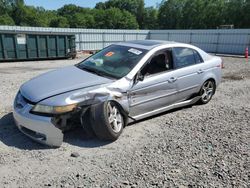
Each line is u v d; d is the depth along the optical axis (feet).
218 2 203.92
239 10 180.04
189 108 19.90
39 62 55.47
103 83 14.02
